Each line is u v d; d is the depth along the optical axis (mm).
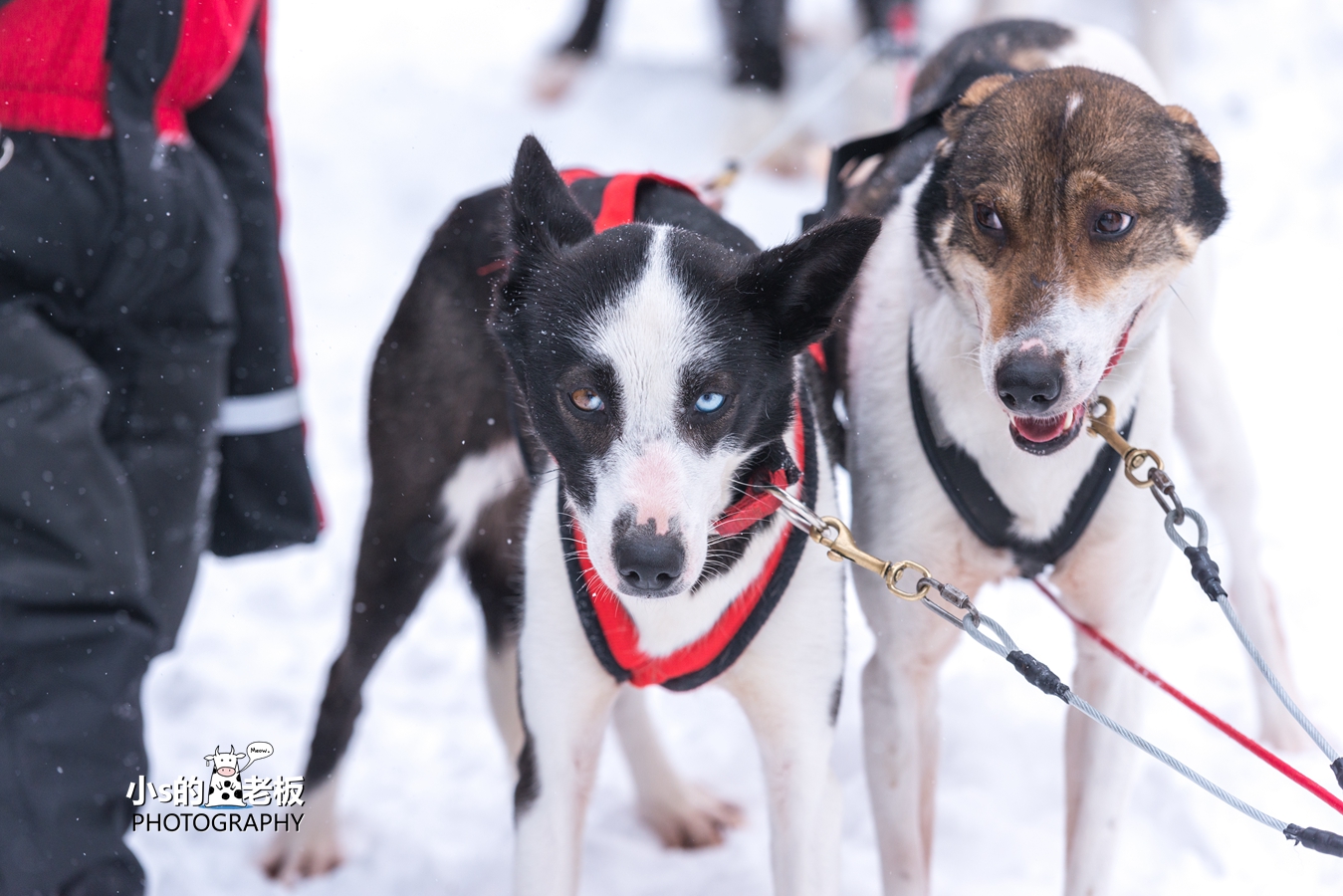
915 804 2938
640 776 3523
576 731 2666
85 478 2826
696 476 2295
